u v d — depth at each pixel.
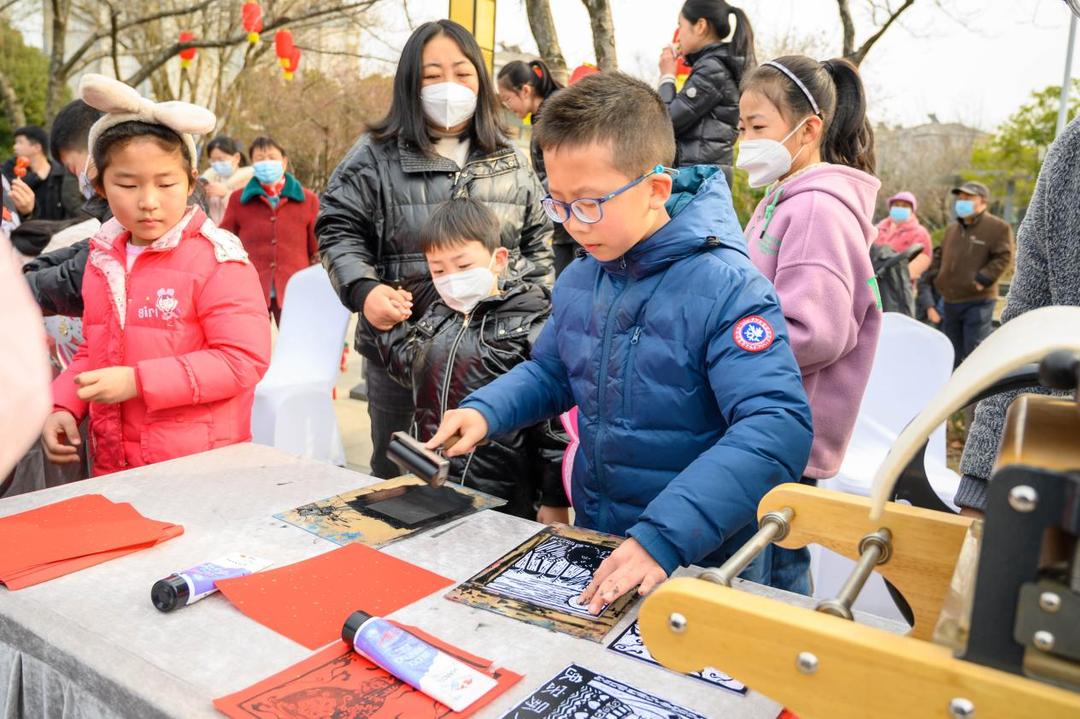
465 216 1.84
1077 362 0.51
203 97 10.67
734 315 1.19
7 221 3.46
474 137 2.20
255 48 9.77
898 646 0.57
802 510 0.86
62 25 9.14
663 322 1.25
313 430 2.97
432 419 1.92
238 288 1.79
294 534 1.24
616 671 0.89
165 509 1.33
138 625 0.97
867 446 2.44
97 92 1.55
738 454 1.06
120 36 10.07
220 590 1.04
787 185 1.70
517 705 0.82
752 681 0.62
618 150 1.14
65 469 2.15
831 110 1.75
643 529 1.01
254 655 0.90
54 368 2.37
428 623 0.99
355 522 1.29
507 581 1.10
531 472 2.02
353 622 0.92
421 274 2.13
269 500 1.38
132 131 1.62
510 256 2.18
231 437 1.81
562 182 1.17
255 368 1.77
